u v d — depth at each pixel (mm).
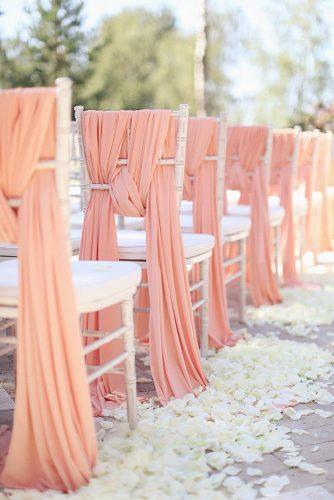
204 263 2943
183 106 2453
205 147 3109
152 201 2475
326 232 5789
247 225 3600
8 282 1829
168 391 2488
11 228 1782
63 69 13836
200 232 3170
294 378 2670
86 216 2551
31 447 1797
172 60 16047
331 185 5918
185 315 2576
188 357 2576
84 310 1862
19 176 1729
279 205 4574
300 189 5168
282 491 1782
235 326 3627
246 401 2436
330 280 4820
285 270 4660
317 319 3715
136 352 3156
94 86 14648
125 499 1708
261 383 2596
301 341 3332
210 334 3143
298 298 4254
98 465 1837
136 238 2734
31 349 1750
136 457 1918
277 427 2207
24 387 1767
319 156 5488
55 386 1750
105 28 15531
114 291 1966
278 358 2943
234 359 2959
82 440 1807
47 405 1758
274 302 4133
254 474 1872
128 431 2146
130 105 15547
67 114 1737
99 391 2471
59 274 1740
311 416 2326
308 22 12422
